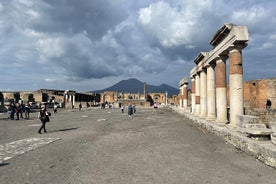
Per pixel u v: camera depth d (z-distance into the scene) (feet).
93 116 119.85
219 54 58.54
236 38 46.44
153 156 36.19
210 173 28.35
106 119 101.14
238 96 48.75
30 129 68.49
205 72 82.28
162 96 345.92
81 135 56.03
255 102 98.17
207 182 25.38
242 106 48.96
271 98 94.53
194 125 74.84
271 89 94.58
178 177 26.81
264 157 32.04
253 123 40.96
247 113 61.67
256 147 34.27
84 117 113.19
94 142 46.88
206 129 63.52
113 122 87.61
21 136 55.11
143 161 33.32
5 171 28.53
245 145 37.93
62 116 120.37
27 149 40.29
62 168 29.78
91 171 28.73
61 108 221.05
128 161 33.30
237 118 46.01
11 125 79.20
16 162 32.35
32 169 29.30
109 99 345.31
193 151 39.75
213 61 67.97
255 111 59.11
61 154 36.88
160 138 51.96
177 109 149.07
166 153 38.22
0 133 60.13
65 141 48.03
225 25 50.21
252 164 31.83
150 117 111.14
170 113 141.69
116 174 27.71
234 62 49.08
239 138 40.34
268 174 27.91
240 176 27.30
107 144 45.01
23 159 33.88
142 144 45.27
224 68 60.54
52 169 29.35
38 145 43.70
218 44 59.41
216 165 31.65
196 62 89.25
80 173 27.94
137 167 30.48
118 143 46.11
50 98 263.70
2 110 146.10
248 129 37.99
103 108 223.71
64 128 70.44
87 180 25.63
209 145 44.39
